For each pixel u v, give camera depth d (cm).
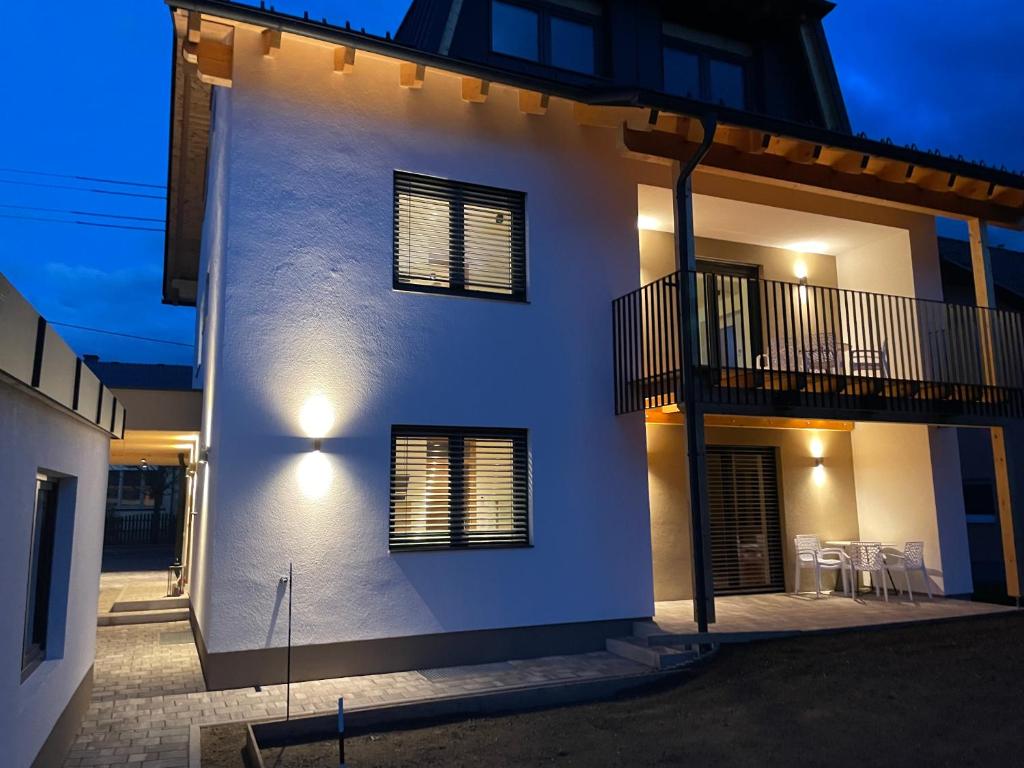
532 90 791
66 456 457
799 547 1028
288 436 696
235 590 659
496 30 995
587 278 858
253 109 720
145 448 1201
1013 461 962
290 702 608
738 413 789
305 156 737
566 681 659
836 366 941
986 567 1337
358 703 604
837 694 596
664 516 972
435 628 728
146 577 1542
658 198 938
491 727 558
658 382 794
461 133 814
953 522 1020
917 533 1025
